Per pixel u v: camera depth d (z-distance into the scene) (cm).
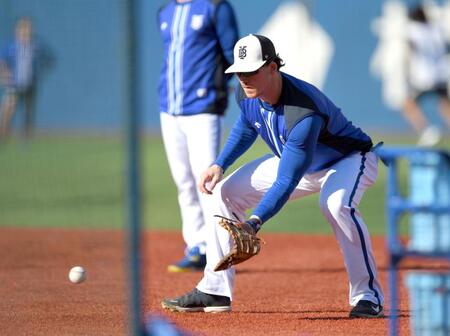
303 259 3191
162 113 2905
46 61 3166
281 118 2006
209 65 2820
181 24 2819
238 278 2811
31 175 4978
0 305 2308
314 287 2641
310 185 2186
